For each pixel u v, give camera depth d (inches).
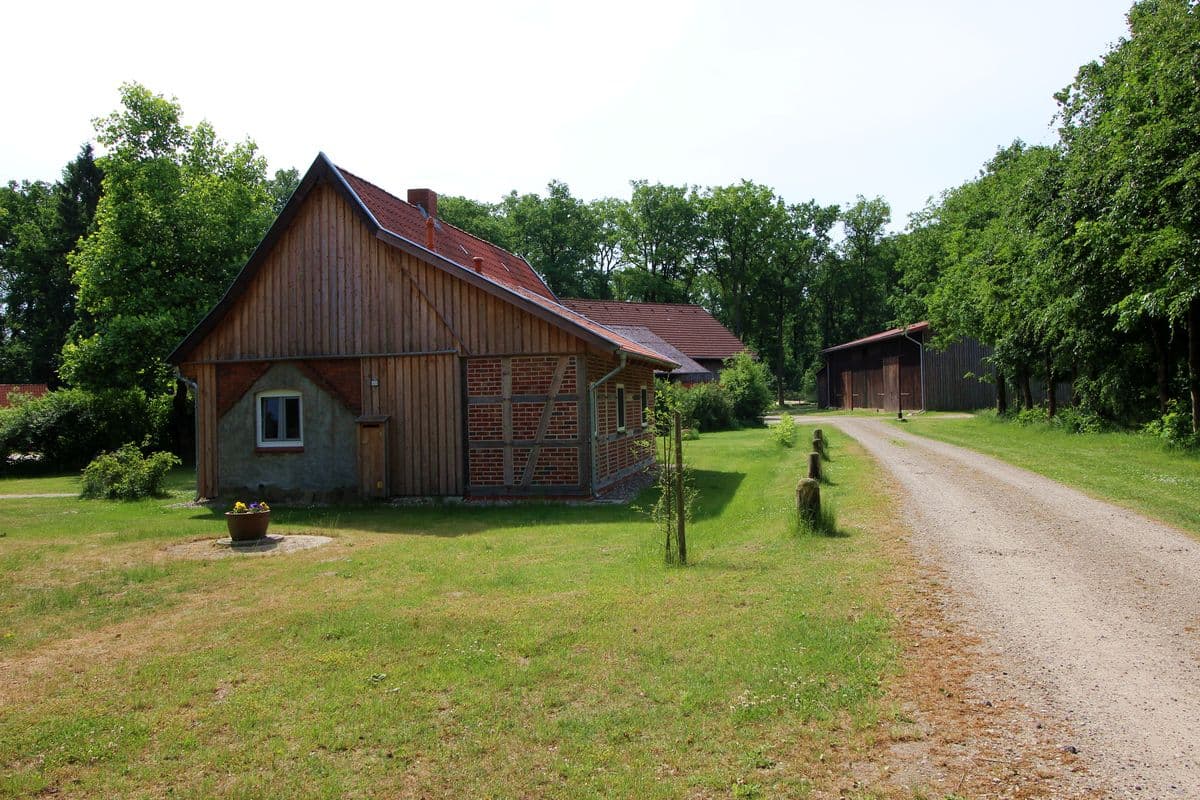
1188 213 599.8
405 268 600.7
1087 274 773.3
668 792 151.9
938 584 287.6
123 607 304.0
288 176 2370.8
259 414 630.5
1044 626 239.6
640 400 791.7
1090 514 423.5
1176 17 665.0
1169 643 223.8
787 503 495.8
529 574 335.6
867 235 2748.5
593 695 199.2
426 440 595.5
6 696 214.2
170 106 1165.1
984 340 1161.4
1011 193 1088.8
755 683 199.8
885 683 197.5
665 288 2618.1
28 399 1202.6
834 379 2220.7
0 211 1985.7
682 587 295.7
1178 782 148.7
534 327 576.1
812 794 149.0
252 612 290.2
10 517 585.3
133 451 761.6
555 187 2684.5
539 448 577.6
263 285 625.9
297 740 181.8
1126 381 872.3
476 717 189.6
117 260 1105.4
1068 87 907.4
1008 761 158.4
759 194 2571.4
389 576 343.9
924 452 770.2
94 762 175.8
